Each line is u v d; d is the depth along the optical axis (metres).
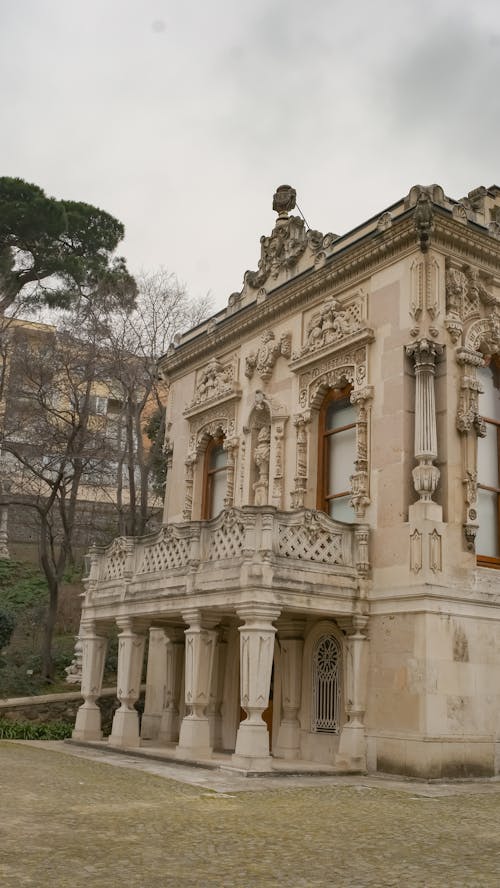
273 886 6.64
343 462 18.03
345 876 7.06
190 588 16.19
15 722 21.30
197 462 23.00
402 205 17.33
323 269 18.58
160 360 25.47
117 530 36.53
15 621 27.70
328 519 15.83
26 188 35.72
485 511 16.70
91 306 32.44
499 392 17.44
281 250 21.58
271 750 17.83
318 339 18.62
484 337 16.86
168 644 20.75
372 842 8.55
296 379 19.17
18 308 35.59
